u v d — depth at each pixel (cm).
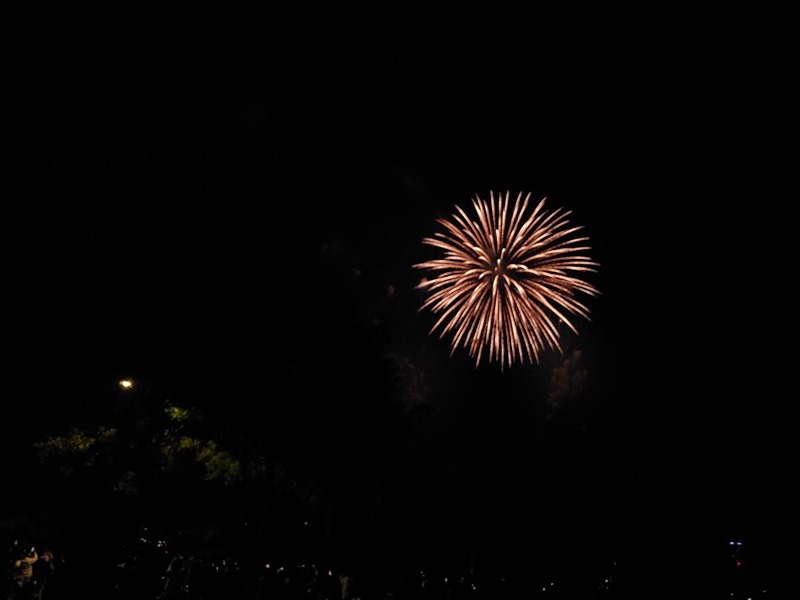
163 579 1706
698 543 2086
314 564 2744
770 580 2050
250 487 3216
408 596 2134
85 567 1355
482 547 2798
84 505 1449
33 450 2539
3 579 1398
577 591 2341
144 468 2978
